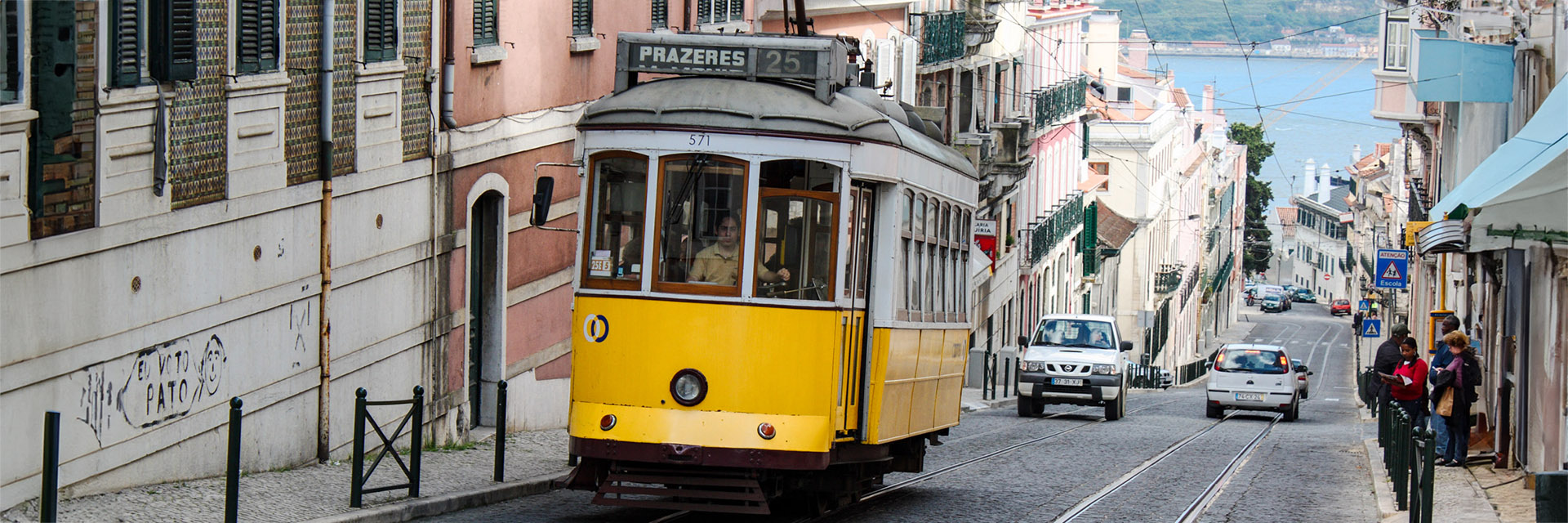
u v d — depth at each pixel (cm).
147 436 1134
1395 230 7844
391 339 1532
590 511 1291
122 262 1092
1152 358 7631
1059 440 2317
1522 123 2148
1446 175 3550
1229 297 12738
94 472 1073
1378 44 4122
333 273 1406
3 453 974
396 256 1534
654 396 1161
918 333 1340
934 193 1381
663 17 2358
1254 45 3641
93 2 1051
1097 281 7088
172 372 1160
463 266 1703
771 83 1216
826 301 1166
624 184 1184
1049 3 5916
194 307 1187
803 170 1169
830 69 1201
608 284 1182
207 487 1175
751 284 1157
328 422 1408
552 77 1942
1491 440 1978
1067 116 6188
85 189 1050
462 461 1539
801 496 1353
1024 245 5359
